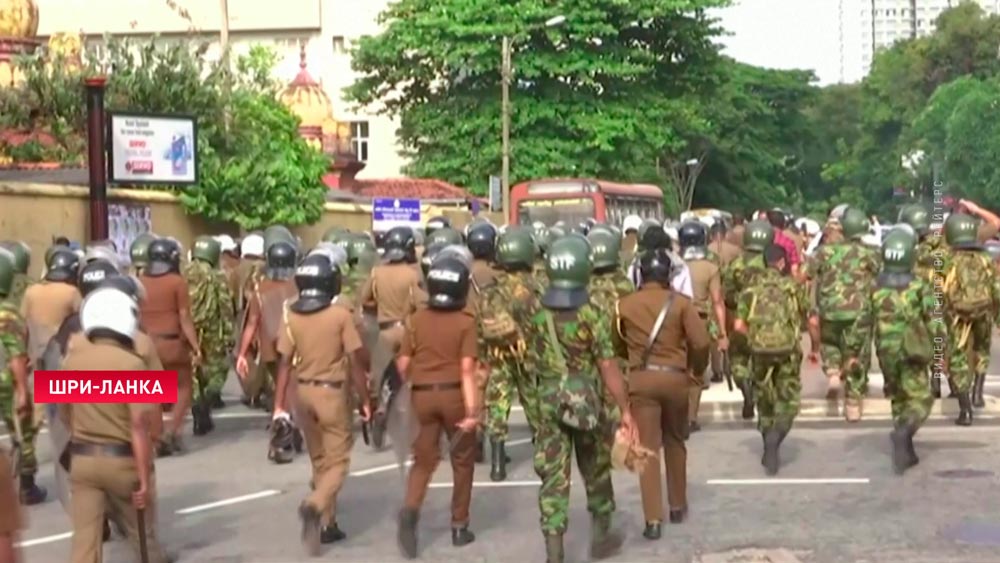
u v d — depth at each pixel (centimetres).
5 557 485
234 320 1714
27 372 1070
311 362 918
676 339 938
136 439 736
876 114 7706
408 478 927
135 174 2281
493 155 4762
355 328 926
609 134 4741
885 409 1471
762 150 8281
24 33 3250
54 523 1058
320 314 913
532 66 4722
